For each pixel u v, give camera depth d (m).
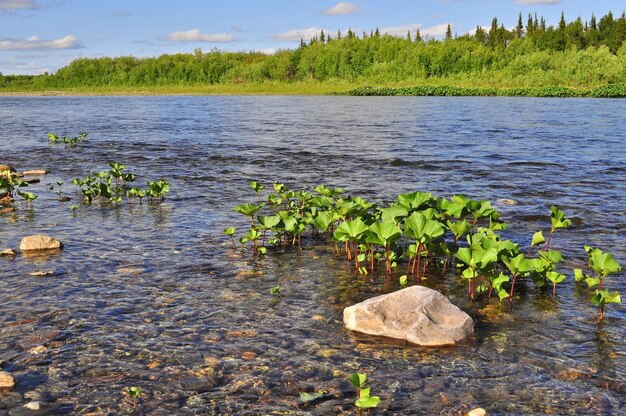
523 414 2.15
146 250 4.09
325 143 10.43
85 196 5.80
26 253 3.98
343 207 4.11
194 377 2.40
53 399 2.23
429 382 2.37
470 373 2.44
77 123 15.57
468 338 2.76
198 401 2.24
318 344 2.69
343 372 2.45
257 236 4.07
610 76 35.88
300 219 4.27
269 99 31.31
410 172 7.34
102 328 2.82
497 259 3.49
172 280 3.50
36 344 2.65
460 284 3.54
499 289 3.22
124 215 5.12
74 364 2.49
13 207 5.46
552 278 3.34
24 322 2.88
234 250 4.14
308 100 29.25
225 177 7.05
